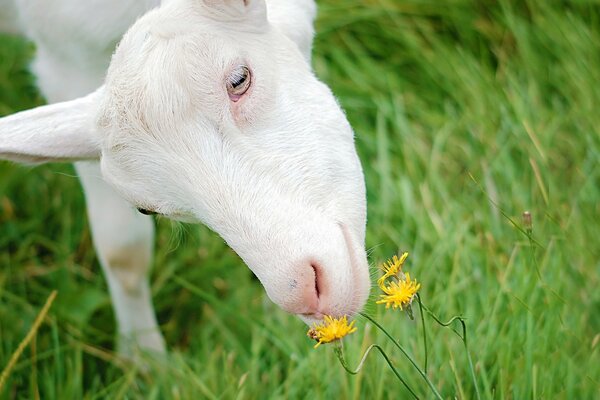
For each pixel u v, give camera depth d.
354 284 2.86
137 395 4.16
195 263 4.79
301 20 3.37
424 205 4.48
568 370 3.54
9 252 4.96
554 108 4.88
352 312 2.87
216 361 4.22
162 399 4.14
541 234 4.11
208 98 2.86
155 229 4.86
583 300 3.95
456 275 4.05
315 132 2.96
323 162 2.93
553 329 3.67
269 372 4.04
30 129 3.11
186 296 4.71
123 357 4.38
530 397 3.44
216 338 4.43
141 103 2.88
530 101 4.87
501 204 4.40
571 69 4.90
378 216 4.56
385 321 3.79
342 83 5.13
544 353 3.56
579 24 5.05
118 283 4.27
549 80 5.00
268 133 2.91
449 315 3.79
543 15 5.14
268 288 2.80
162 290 4.71
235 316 4.46
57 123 3.11
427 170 4.69
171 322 4.62
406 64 5.25
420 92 5.14
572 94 4.89
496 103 4.89
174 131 2.86
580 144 4.68
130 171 2.97
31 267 4.80
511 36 5.18
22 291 4.68
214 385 4.00
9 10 4.24
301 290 2.77
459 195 4.55
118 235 4.10
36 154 3.09
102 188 4.03
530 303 3.75
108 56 3.83
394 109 5.02
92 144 3.10
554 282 3.86
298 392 3.82
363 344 3.68
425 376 2.99
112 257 4.18
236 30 3.00
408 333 3.79
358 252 2.91
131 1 3.61
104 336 4.49
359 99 5.11
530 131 4.49
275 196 2.84
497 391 3.47
